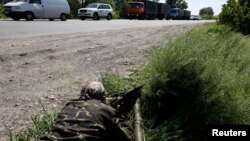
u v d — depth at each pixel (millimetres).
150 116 5195
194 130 4871
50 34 16359
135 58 10562
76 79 7969
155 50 5824
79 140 3016
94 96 3443
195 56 5258
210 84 5051
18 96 6609
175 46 5418
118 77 6098
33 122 5020
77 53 11258
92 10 35875
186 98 5188
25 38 14273
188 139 4816
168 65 5246
